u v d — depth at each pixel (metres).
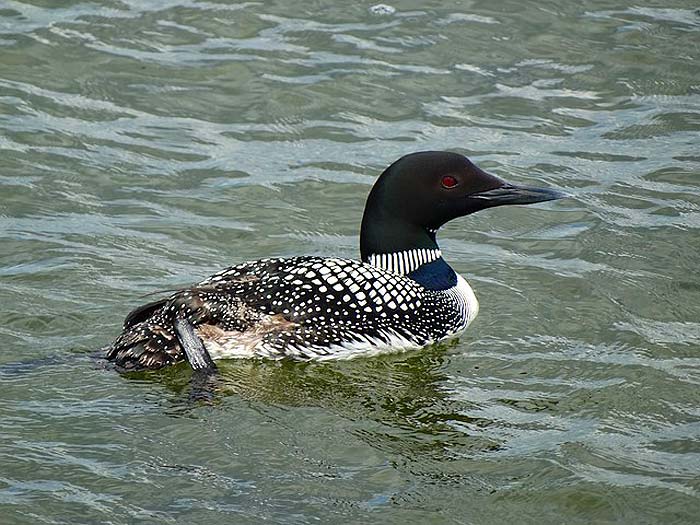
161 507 9.33
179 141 15.85
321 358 11.46
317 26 18.23
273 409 10.75
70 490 9.48
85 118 16.12
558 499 9.69
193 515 9.24
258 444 10.23
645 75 17.42
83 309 12.30
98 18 18.11
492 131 16.27
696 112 16.70
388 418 10.74
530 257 13.86
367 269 11.84
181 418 10.52
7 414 10.41
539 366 11.70
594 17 18.66
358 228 14.43
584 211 14.74
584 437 10.52
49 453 9.93
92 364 11.26
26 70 16.97
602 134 16.27
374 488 9.73
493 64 17.58
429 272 12.38
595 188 15.19
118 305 12.43
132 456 9.95
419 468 10.01
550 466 10.06
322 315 11.45
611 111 16.75
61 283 12.79
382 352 11.70
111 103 16.47
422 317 11.89
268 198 14.85
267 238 14.12
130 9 18.39
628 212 14.72
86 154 15.43
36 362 11.25
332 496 9.59
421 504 9.55
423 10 18.70
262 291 11.42
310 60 17.45
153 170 15.23
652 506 9.64
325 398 11.00
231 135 16.03
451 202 12.31
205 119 16.31
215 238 14.03
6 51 17.25
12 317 12.06
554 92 17.06
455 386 11.33
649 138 16.22
